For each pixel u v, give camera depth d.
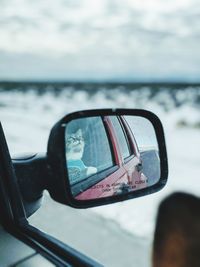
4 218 1.78
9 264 1.41
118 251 4.53
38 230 1.74
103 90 83.88
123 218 5.92
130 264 4.16
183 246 0.70
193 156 14.88
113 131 2.31
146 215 6.06
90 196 1.89
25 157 1.81
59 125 1.50
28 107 38.38
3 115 30.73
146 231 5.28
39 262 1.43
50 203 5.44
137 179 2.10
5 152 1.77
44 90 90.50
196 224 0.70
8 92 81.25
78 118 1.89
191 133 21.56
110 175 2.16
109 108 2.26
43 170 1.74
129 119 2.25
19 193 1.77
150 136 2.14
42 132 20.16
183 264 0.70
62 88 96.81
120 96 60.38
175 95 50.12
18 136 18.66
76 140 1.81
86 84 110.38
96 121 2.20
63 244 1.59
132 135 2.22
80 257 1.47
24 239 1.67
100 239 4.79
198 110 33.75
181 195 0.73
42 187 1.73
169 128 23.97
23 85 110.19
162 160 2.05
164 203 0.74
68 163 1.62
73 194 1.70
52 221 4.77
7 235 1.70
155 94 60.00
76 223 5.03
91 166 1.99
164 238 0.72
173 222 0.71
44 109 35.41
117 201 2.00
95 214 5.90
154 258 0.74
